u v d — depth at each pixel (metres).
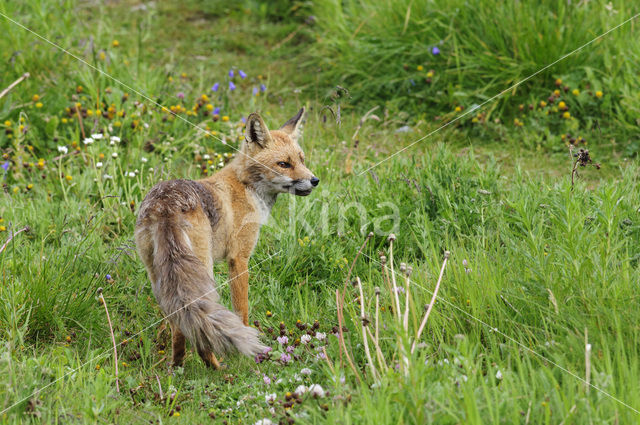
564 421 5.50
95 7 21.45
